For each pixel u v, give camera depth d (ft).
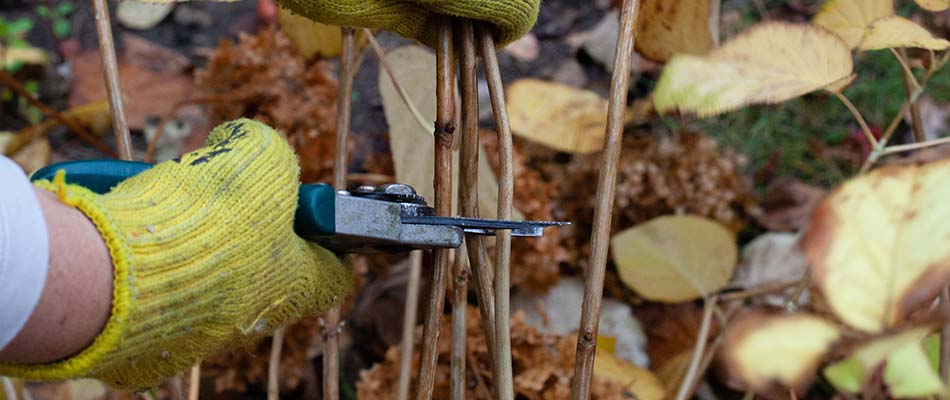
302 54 2.73
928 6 1.92
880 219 1.60
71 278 1.41
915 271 1.57
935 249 1.57
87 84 3.64
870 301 1.58
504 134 1.78
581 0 3.96
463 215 1.80
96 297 1.43
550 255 2.75
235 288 1.55
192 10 3.94
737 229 2.94
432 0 1.66
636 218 2.88
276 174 1.61
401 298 2.96
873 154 2.00
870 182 1.62
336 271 1.76
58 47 3.84
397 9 1.73
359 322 2.94
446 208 1.76
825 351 1.59
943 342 1.94
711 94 1.89
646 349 2.84
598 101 2.69
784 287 2.45
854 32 1.98
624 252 2.55
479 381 2.35
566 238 2.89
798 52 1.88
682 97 1.90
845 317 1.58
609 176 1.78
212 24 3.91
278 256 1.60
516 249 2.75
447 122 1.74
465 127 1.77
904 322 1.59
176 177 1.56
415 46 2.46
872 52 3.54
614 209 2.88
